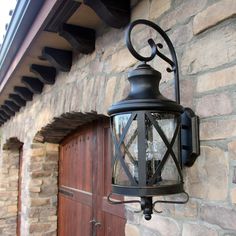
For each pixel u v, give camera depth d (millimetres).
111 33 1636
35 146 3135
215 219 970
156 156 952
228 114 953
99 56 1742
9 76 2615
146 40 1366
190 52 1117
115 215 2121
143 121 937
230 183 929
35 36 1810
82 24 1770
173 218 1148
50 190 3201
